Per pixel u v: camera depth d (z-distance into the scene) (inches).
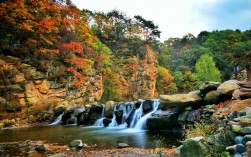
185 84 2262.6
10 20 1009.5
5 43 1059.3
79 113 952.3
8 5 987.9
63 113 986.1
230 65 2500.0
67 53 1284.4
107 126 849.5
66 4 1387.8
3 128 790.5
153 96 2174.0
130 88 2005.4
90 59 1507.1
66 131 705.6
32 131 711.7
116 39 2413.9
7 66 965.2
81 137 583.8
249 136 209.2
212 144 253.4
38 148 436.5
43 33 1185.4
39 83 1061.1
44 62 1146.0
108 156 372.8
